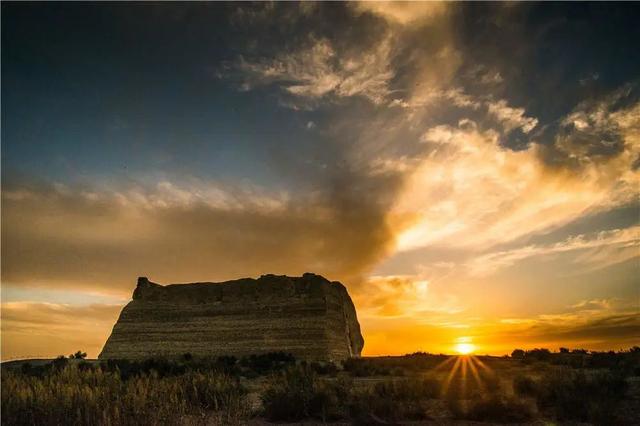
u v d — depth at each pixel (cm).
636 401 1911
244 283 7756
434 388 2297
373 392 2184
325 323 6794
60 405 1405
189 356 6581
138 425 1380
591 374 2484
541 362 4525
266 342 6725
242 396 2144
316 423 1772
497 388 2480
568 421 1684
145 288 8156
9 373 1692
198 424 1507
